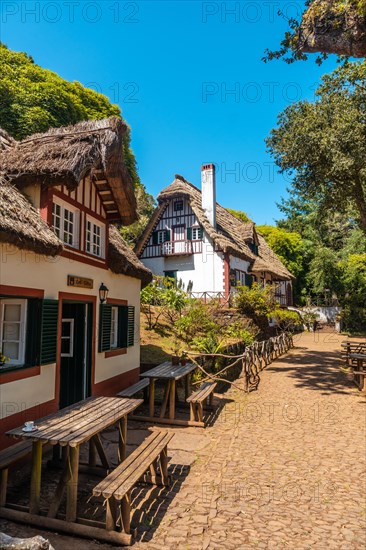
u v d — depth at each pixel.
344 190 14.02
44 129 17.89
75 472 3.79
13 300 5.79
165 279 20.05
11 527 3.75
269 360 15.25
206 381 9.81
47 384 5.89
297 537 3.70
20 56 20.84
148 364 10.49
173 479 5.04
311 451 6.13
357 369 11.68
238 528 3.85
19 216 5.32
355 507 4.34
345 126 11.76
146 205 31.03
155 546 3.52
